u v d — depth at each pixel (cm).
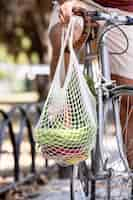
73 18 387
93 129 375
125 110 439
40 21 1318
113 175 398
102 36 405
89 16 394
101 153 395
